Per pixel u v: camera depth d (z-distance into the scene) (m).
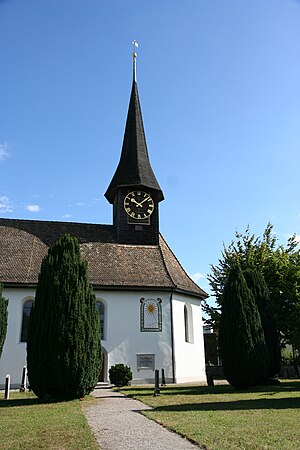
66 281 16.81
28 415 12.35
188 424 9.92
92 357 16.58
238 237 32.91
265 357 20.47
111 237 30.83
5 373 24.03
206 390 20.02
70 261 17.34
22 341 24.89
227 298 21.09
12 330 24.70
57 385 15.92
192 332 29.09
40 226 30.92
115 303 26.72
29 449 7.90
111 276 27.28
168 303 27.50
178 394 18.02
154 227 30.94
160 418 11.03
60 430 9.70
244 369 19.97
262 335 20.77
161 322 27.00
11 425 10.52
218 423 10.01
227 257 32.81
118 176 32.00
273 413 11.62
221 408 12.93
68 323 16.27
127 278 27.39
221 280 32.97
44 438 8.84
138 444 8.20
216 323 32.44
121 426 10.18
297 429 9.22
